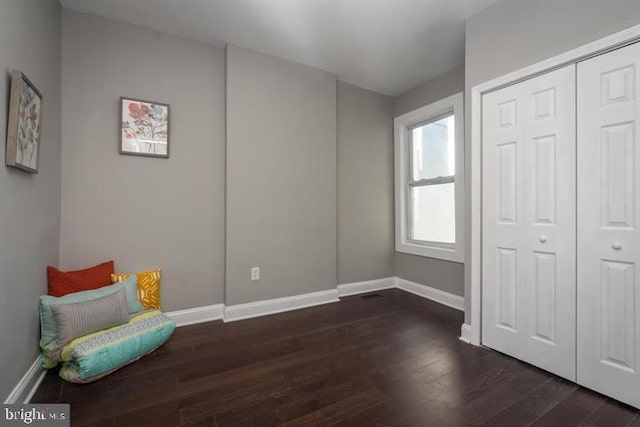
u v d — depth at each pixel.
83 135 2.16
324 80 3.10
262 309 2.77
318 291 3.09
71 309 1.69
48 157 1.87
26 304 1.53
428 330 2.41
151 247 2.39
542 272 1.79
